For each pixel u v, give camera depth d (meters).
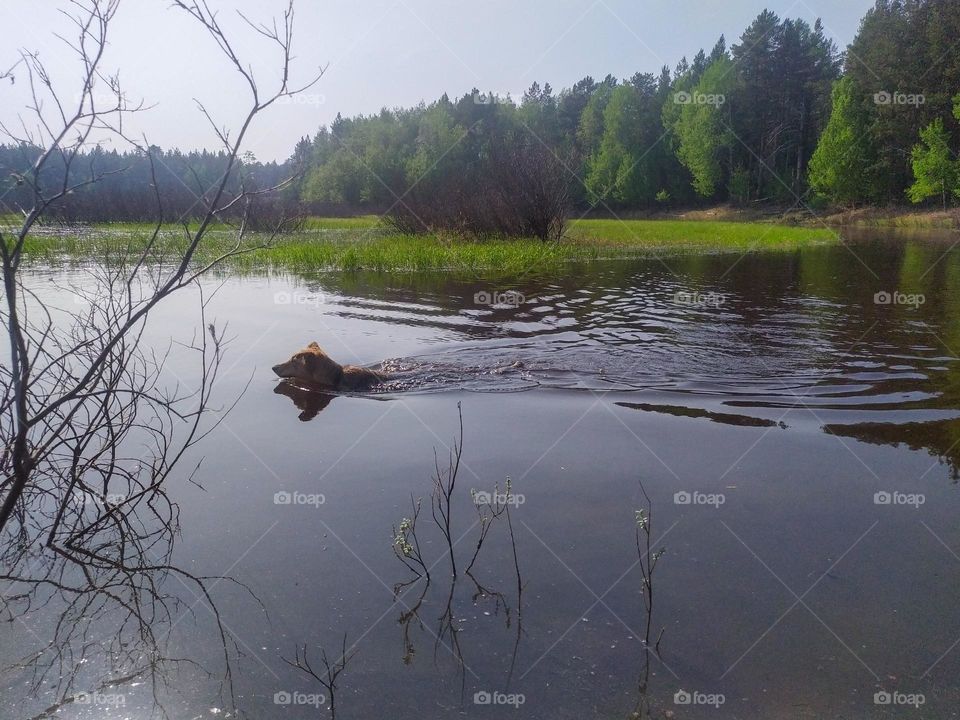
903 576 3.21
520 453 4.73
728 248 21.91
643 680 2.59
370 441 4.98
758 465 4.50
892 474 4.35
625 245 21.77
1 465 4.00
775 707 2.45
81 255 16.59
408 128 64.31
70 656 2.79
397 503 3.98
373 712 2.46
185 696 2.55
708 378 6.64
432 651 2.76
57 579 3.34
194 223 26.94
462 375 6.78
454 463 4.55
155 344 7.85
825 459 4.60
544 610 2.99
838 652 2.71
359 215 47.94
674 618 2.93
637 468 4.45
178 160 46.03
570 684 2.57
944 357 7.43
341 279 13.70
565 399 6.02
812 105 52.31
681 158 53.94
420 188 24.75
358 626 2.92
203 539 3.63
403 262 15.90
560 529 3.66
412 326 9.16
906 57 42.25
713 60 60.03
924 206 40.97
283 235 22.75
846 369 6.96
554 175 21.48
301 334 8.62
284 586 3.20
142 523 3.81
